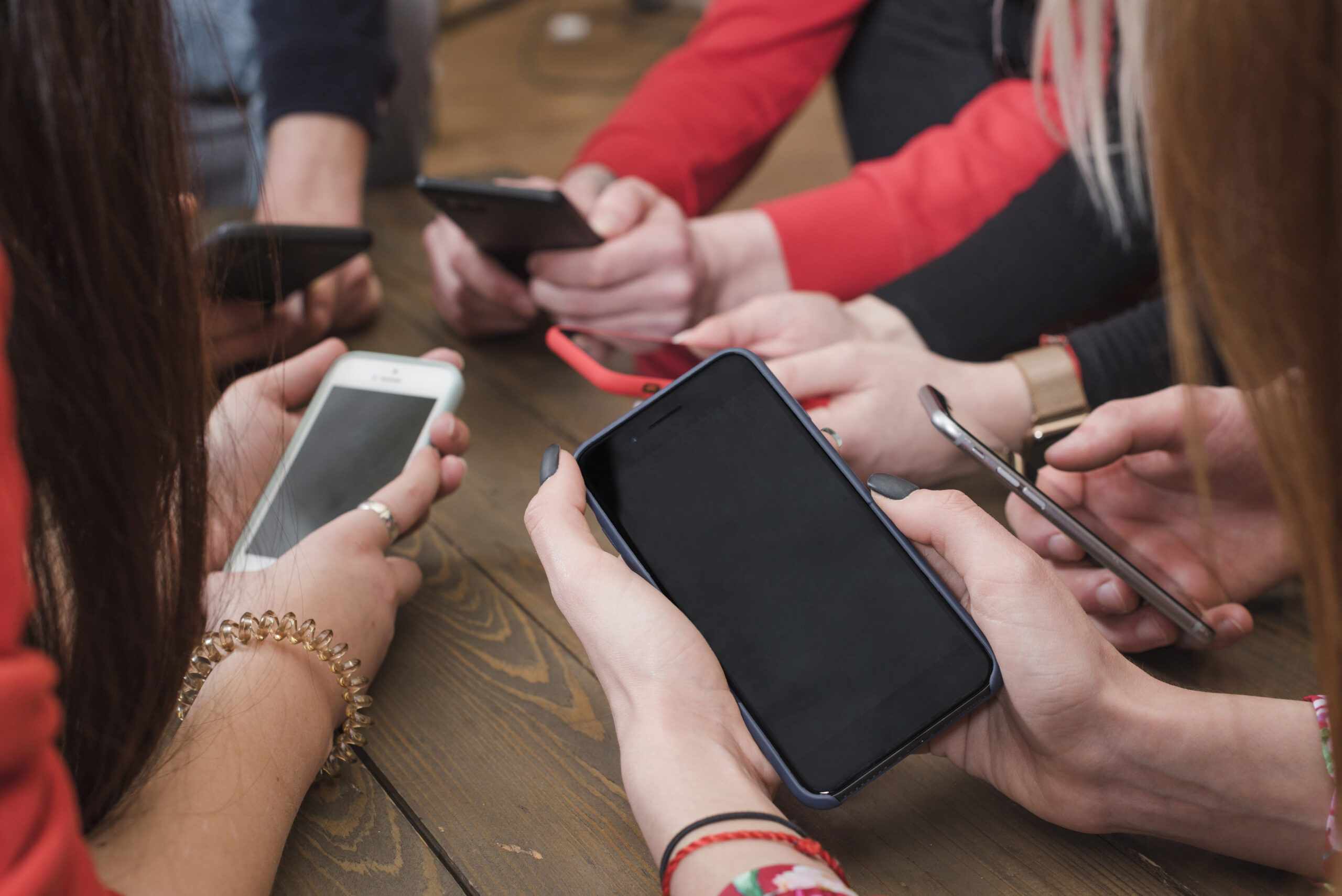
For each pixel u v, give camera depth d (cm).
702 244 97
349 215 110
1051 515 51
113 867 37
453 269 95
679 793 39
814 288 101
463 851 46
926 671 45
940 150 106
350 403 69
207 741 44
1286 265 28
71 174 31
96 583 34
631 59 374
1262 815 42
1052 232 86
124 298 33
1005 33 118
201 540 39
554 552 47
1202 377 36
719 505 51
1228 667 55
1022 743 45
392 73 119
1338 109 26
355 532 58
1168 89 30
